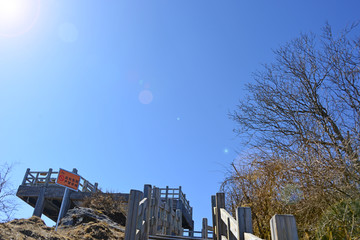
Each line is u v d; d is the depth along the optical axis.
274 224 2.30
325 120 6.02
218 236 5.62
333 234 3.80
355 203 3.78
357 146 4.67
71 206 15.45
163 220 10.19
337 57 7.36
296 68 8.11
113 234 7.47
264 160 5.44
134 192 4.77
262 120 7.96
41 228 5.93
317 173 4.42
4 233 4.70
